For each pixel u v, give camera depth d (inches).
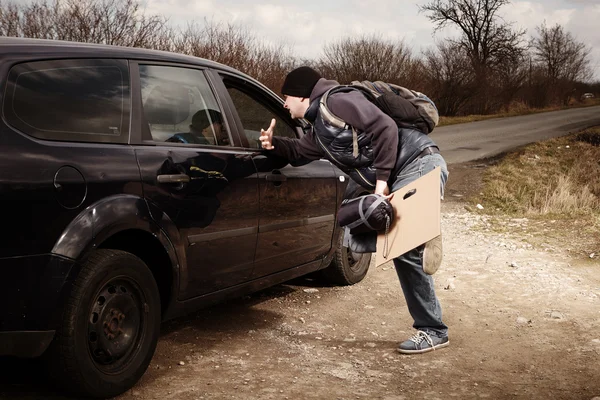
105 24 561.9
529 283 221.3
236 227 149.6
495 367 147.0
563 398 129.8
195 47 644.1
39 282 105.6
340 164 145.2
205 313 180.2
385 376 139.9
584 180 554.6
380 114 136.0
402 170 144.0
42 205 105.7
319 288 211.3
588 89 2425.0
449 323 179.5
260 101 174.1
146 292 125.9
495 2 1911.9
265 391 129.3
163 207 128.3
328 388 132.1
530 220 341.4
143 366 126.5
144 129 130.3
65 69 119.3
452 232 310.2
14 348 104.8
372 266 243.0
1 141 103.4
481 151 714.8
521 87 1723.7
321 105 140.2
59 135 112.8
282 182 165.8
